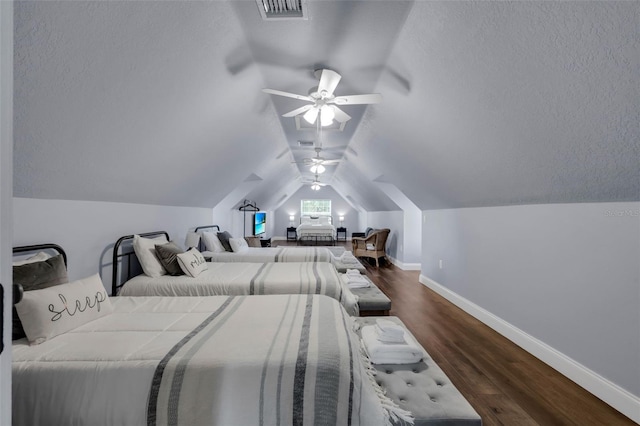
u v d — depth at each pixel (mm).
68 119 1484
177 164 2818
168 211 3617
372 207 8516
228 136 3135
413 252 6207
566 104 1457
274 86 2697
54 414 1122
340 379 1199
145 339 1411
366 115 3355
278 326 1592
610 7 1035
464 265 3631
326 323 1636
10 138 507
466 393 1911
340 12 1714
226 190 4910
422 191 4164
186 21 1547
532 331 2477
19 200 1660
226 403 1148
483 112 1934
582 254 2025
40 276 1494
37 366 1164
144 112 1865
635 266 1709
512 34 1365
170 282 2527
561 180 1957
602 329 1881
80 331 1485
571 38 1200
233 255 4105
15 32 1063
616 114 1327
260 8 1672
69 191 1947
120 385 1144
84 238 2168
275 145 4527
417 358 1620
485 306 3170
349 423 1155
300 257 4148
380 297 2873
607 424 1646
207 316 1759
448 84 1957
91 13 1178
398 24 1783
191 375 1168
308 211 11984
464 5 1410
